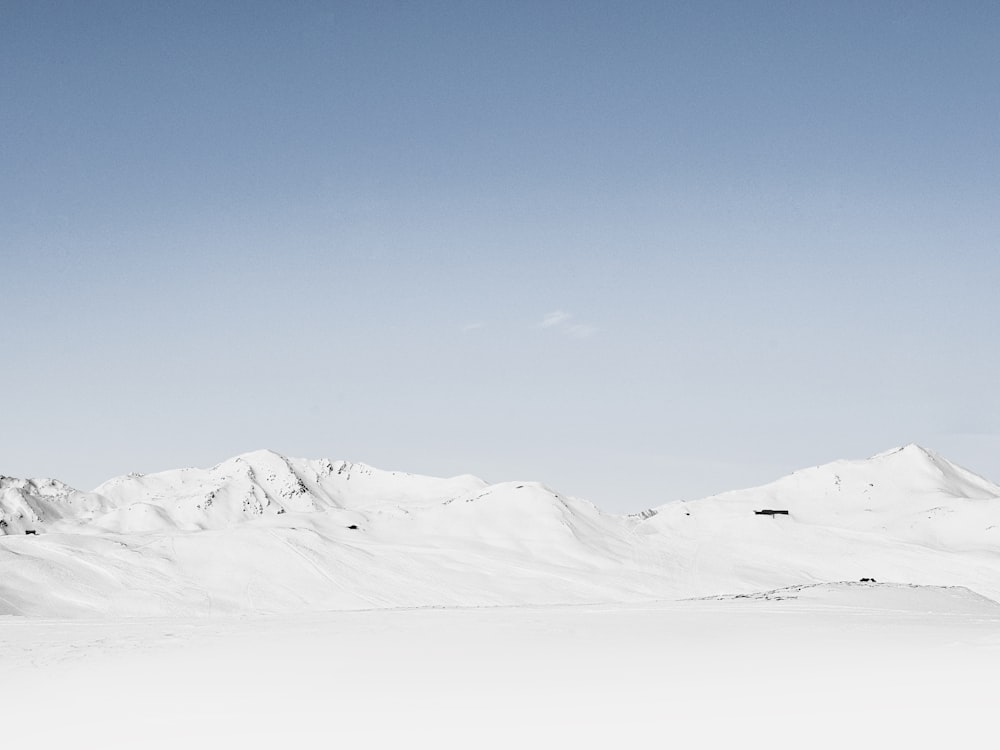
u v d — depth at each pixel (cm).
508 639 3303
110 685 2602
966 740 1573
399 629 3769
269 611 9131
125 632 4081
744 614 4200
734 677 2320
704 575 11969
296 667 2775
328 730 1927
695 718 1862
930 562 12900
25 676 2867
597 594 10469
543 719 1927
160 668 2884
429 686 2364
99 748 1884
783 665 2486
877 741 1608
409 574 10750
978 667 2209
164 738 1931
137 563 10319
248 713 2128
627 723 1856
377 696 2256
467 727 1891
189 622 4522
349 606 9356
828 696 1988
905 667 2312
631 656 2794
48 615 8362
